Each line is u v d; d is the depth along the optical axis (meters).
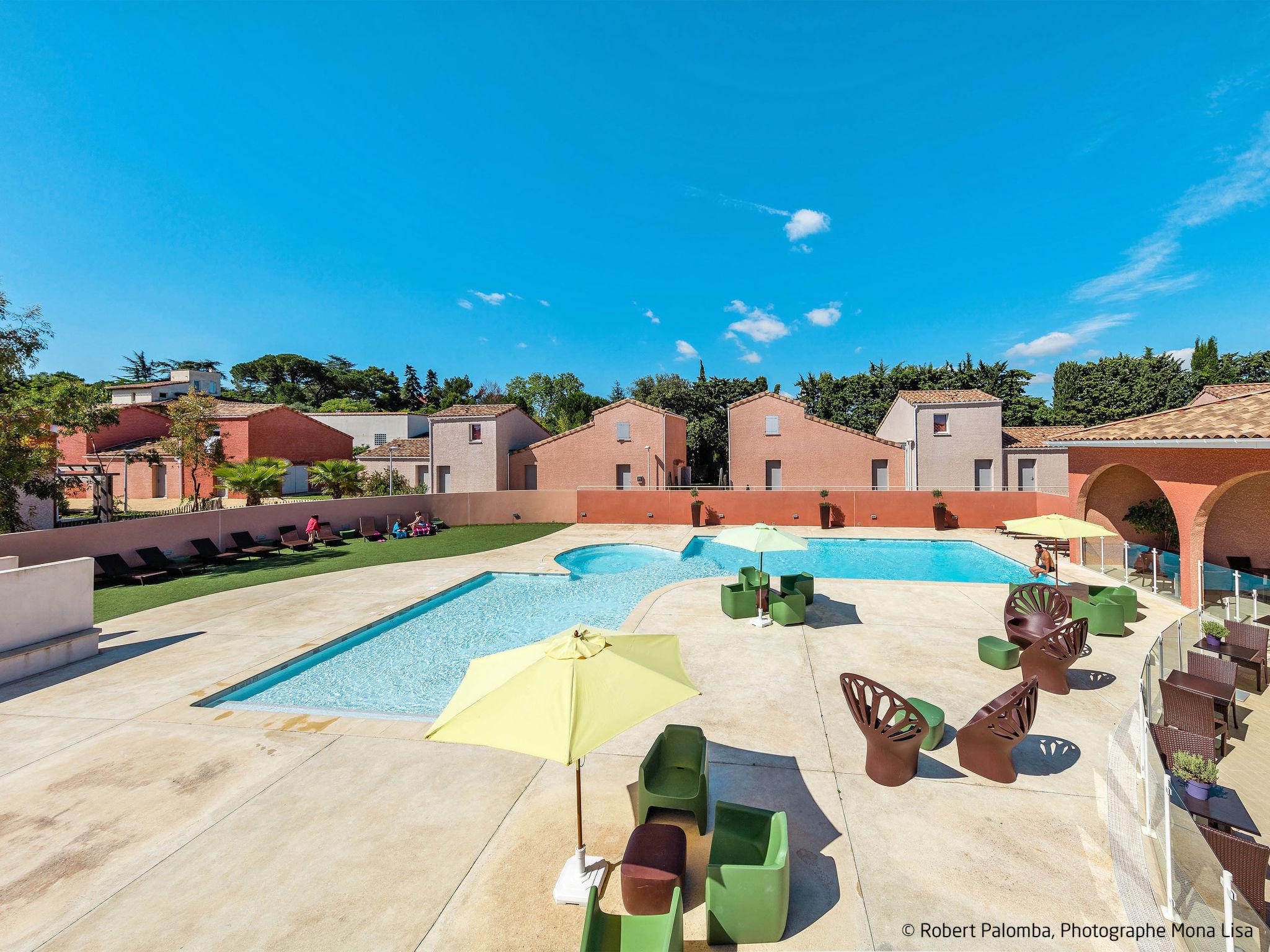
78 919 4.21
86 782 5.98
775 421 30.53
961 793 5.62
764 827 4.41
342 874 4.63
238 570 17.41
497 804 5.56
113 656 9.90
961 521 25.53
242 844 5.00
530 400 72.12
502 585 16.50
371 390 82.69
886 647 10.06
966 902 4.22
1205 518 11.67
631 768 6.23
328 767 6.28
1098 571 15.56
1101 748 6.48
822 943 3.89
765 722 7.25
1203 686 7.11
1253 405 11.87
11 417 17.14
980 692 8.09
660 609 12.80
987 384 50.59
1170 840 4.13
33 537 13.95
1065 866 4.59
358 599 13.87
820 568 19.58
